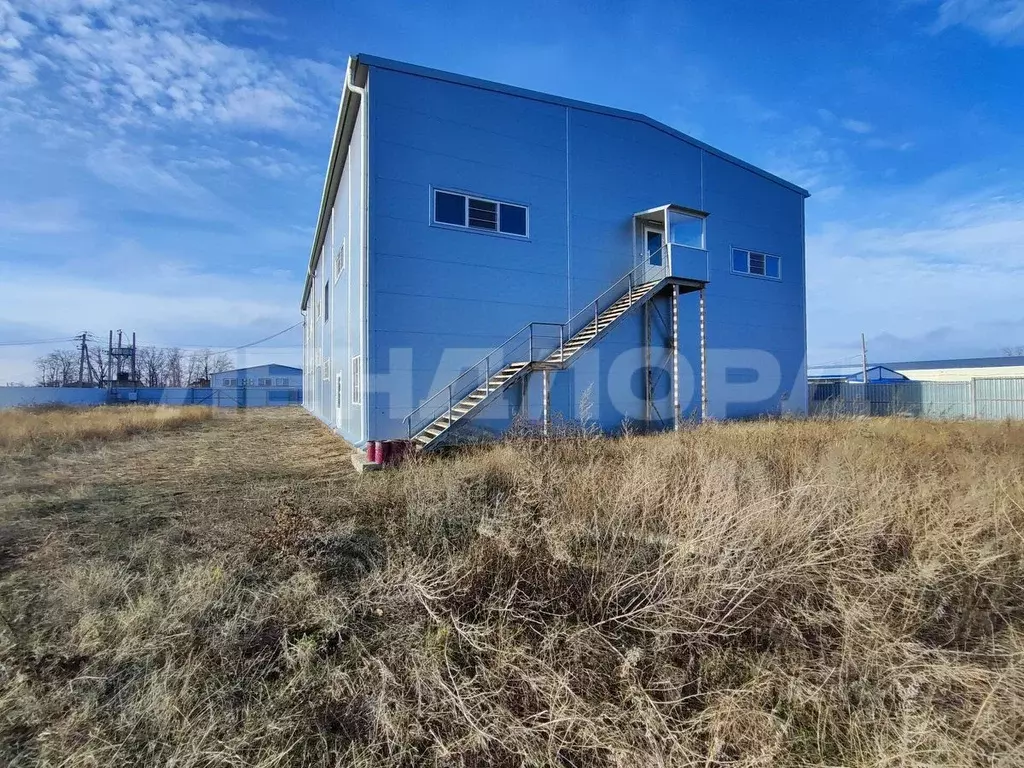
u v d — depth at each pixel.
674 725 2.44
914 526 4.01
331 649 2.97
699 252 12.84
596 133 12.72
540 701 2.55
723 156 15.16
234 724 2.38
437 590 3.26
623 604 3.32
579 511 4.44
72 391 41.59
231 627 2.99
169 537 4.62
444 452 8.89
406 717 2.42
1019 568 3.59
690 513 4.00
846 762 2.28
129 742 2.28
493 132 11.30
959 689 2.67
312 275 24.64
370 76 10.02
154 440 13.45
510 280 11.45
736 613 3.18
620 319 11.52
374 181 10.02
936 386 18.88
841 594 3.23
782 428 10.05
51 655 2.81
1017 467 5.62
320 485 6.95
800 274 17.28
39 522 5.27
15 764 2.17
